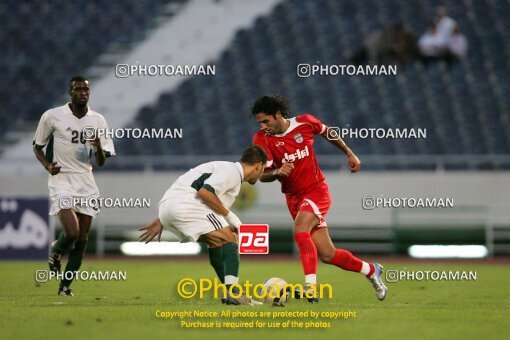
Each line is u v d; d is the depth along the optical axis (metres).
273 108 30.08
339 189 68.19
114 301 30.64
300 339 21.55
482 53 89.12
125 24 95.81
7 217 58.00
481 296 33.88
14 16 98.19
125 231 67.00
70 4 98.94
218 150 81.19
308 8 94.69
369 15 93.44
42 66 91.62
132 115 85.69
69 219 31.70
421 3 94.56
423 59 87.25
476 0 94.56
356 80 85.81
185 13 96.00
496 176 68.00
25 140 84.12
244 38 92.44
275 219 67.44
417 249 66.62
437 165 76.25
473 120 81.94
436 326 23.94
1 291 35.03
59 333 22.06
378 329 23.36
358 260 31.02
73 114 32.47
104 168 76.19
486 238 66.19
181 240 29.86
